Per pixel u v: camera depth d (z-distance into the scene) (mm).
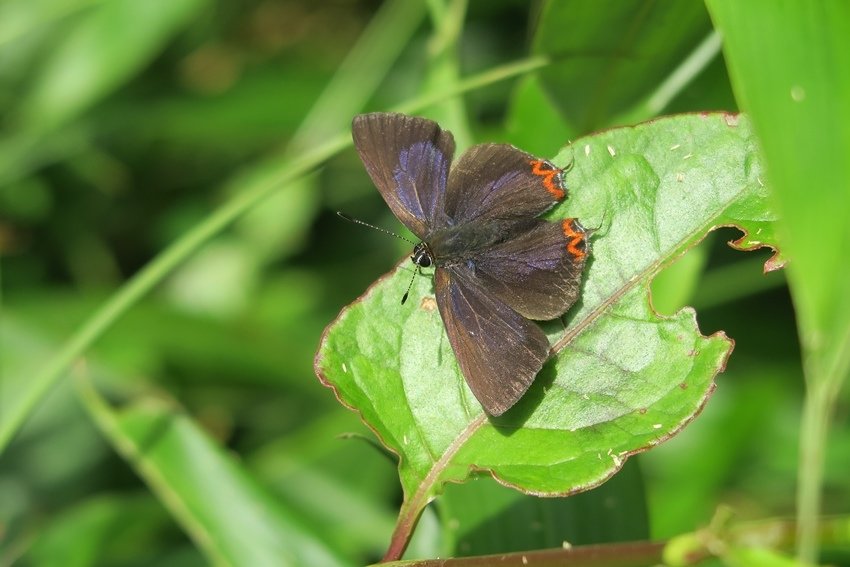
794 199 430
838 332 428
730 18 434
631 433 455
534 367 458
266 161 617
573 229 464
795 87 432
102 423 505
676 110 499
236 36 643
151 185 625
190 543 532
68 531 522
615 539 479
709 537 441
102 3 568
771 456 545
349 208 606
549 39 488
